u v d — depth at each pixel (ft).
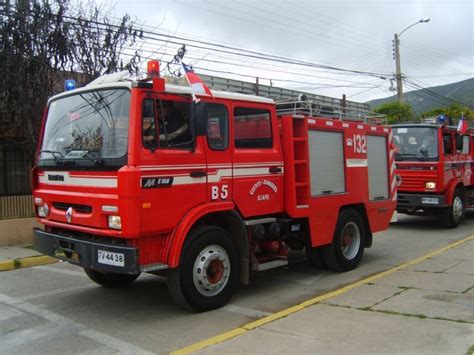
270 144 23.02
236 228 21.48
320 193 25.31
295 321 18.03
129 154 17.49
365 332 16.55
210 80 23.20
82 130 19.66
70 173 19.66
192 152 19.39
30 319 20.03
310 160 24.71
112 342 17.07
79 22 38.75
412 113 109.60
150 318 19.65
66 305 21.94
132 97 17.80
